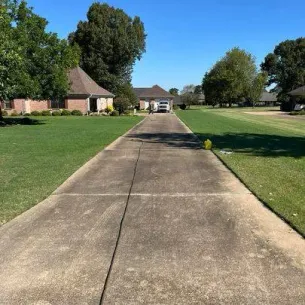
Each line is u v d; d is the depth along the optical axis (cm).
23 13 2548
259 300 338
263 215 564
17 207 603
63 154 1142
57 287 362
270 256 426
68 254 434
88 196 671
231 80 8269
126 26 6109
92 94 4284
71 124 2541
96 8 5972
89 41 5962
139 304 333
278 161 1018
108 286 363
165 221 540
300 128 2259
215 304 332
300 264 406
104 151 1217
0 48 2103
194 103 10125
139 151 1221
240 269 395
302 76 9894
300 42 10344
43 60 2527
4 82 2214
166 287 360
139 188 726
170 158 1080
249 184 743
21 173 860
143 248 448
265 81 9038
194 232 498
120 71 6259
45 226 523
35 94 2498
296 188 715
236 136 1734
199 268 397
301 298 341
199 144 1417
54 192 698
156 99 8150
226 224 527
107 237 483
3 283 370
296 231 500
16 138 1617
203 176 832
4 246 457
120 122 2777
